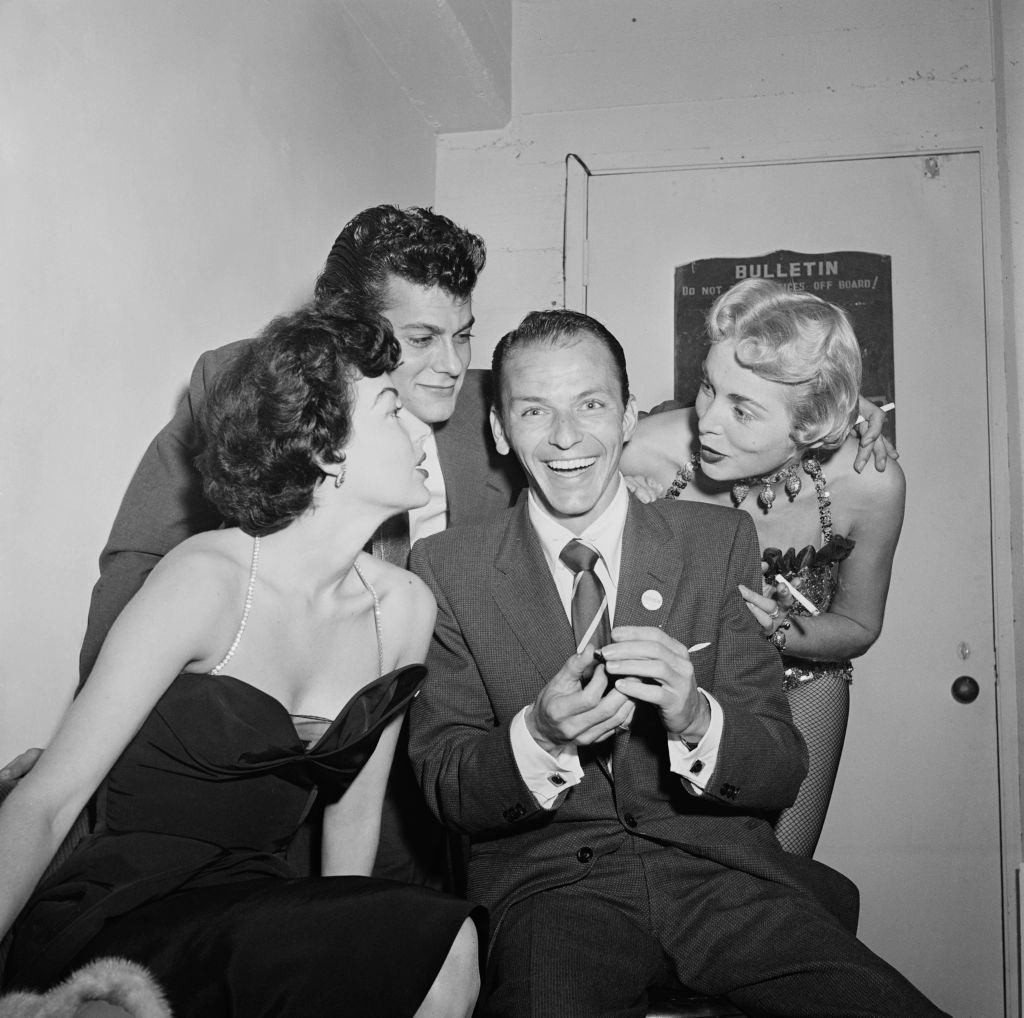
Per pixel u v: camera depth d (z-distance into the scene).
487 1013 1.44
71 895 1.34
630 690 1.47
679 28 3.56
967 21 3.36
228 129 2.43
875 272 3.29
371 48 3.22
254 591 1.48
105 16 2.01
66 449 1.90
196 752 1.39
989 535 3.11
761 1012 1.48
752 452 2.28
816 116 3.41
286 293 2.68
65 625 1.91
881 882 3.03
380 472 1.50
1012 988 2.92
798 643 2.31
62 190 1.89
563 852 1.62
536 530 1.80
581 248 3.51
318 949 1.22
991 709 3.05
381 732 1.57
